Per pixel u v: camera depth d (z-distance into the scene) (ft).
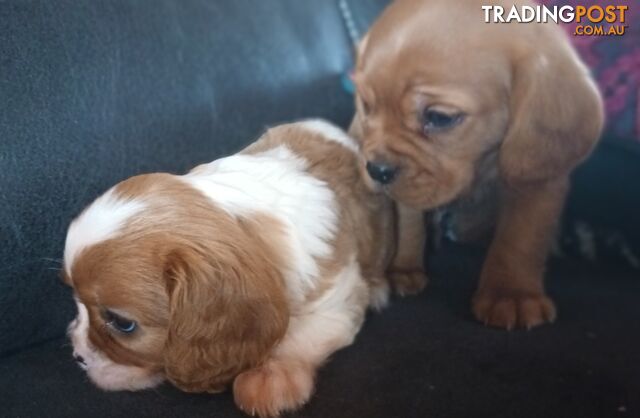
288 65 1.29
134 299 0.83
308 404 0.86
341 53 1.40
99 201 0.87
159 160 1.07
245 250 0.86
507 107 1.05
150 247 0.83
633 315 1.09
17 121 0.94
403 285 1.12
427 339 0.99
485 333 1.01
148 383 0.89
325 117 1.34
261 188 0.94
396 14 1.05
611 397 0.88
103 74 1.03
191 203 0.86
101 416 0.85
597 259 1.33
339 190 1.04
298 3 1.35
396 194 1.04
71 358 0.96
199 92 1.14
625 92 1.32
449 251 1.27
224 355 0.85
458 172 1.06
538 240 1.11
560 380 0.91
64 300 0.99
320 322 0.94
